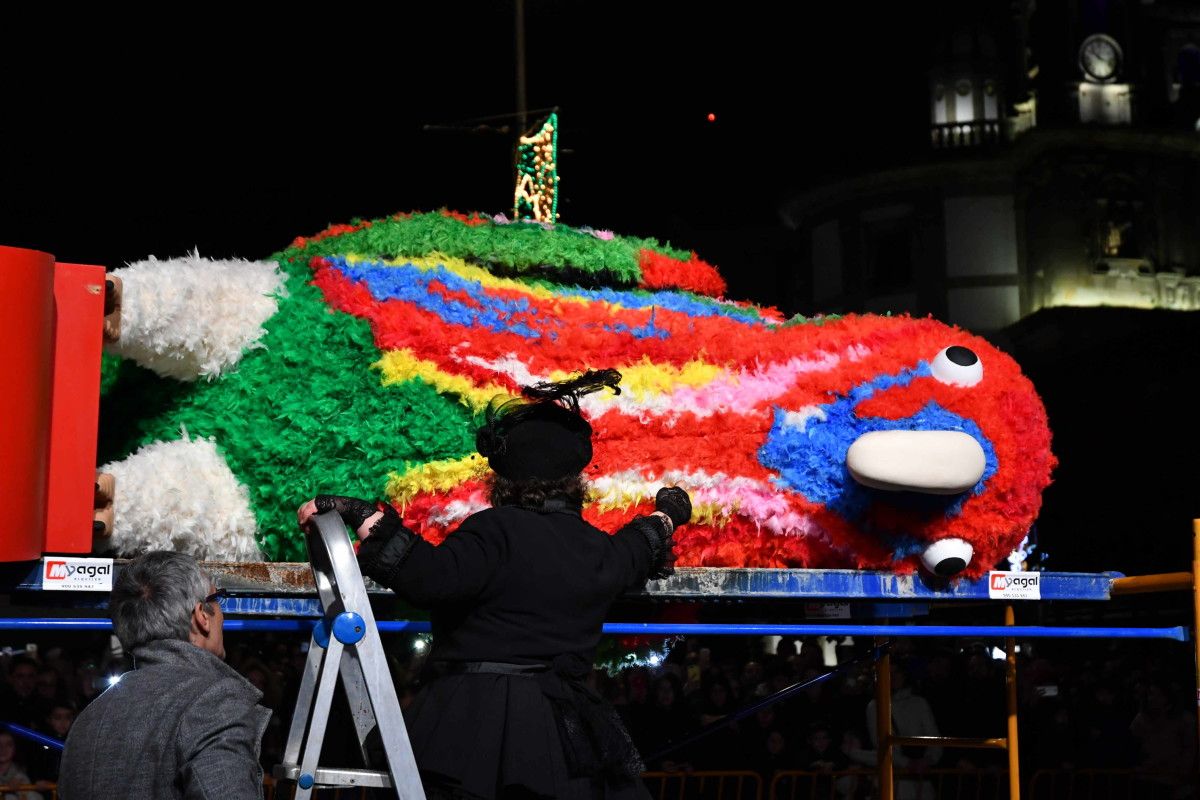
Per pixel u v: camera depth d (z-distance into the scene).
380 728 2.37
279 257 3.76
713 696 7.50
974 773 7.02
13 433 2.81
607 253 4.04
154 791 2.25
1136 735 7.65
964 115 29.66
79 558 3.03
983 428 3.66
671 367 3.67
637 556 2.75
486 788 2.34
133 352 3.28
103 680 7.65
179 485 3.22
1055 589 3.85
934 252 28.91
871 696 7.67
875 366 3.71
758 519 3.58
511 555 2.54
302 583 3.21
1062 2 29.67
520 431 2.72
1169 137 28.53
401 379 3.44
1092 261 28.41
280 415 3.39
